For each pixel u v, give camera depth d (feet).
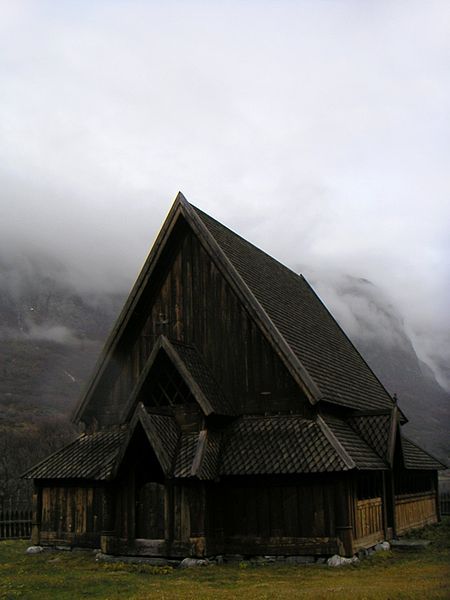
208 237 84.38
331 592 51.60
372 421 84.02
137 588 57.77
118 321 87.20
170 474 70.59
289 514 71.97
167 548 71.97
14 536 104.88
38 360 368.89
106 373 87.92
